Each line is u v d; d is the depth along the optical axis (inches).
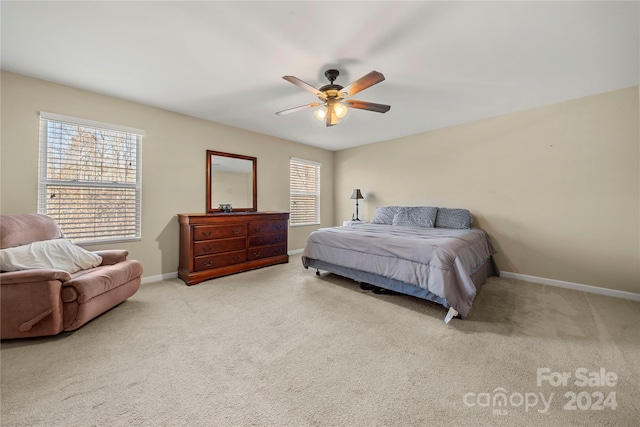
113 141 115.1
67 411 47.1
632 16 64.5
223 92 110.3
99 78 97.7
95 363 61.4
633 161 104.2
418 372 59.1
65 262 83.8
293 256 187.6
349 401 50.3
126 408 48.1
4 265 72.1
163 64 88.2
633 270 104.7
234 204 157.9
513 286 121.2
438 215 150.1
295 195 196.9
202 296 107.0
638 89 102.7
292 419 46.0
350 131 167.8
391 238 104.0
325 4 61.3
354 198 194.4
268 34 72.5
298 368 60.5
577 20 66.4
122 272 90.7
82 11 63.2
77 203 106.6
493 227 141.0
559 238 121.4
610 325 81.2
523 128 130.3
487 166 142.5
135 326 80.3
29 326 67.7
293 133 172.6
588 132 113.3
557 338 73.7
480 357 64.8
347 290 115.0
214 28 70.0
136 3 60.6
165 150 130.0
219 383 55.1
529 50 79.7
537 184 127.0
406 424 45.1
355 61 86.2
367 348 69.0
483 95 112.3
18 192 94.3
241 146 161.9
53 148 101.2
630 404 49.4
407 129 162.6
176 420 45.6
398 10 63.3
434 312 92.2
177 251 135.2
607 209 109.7
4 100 91.7
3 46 77.5
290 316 88.5
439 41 75.4
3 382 54.3
